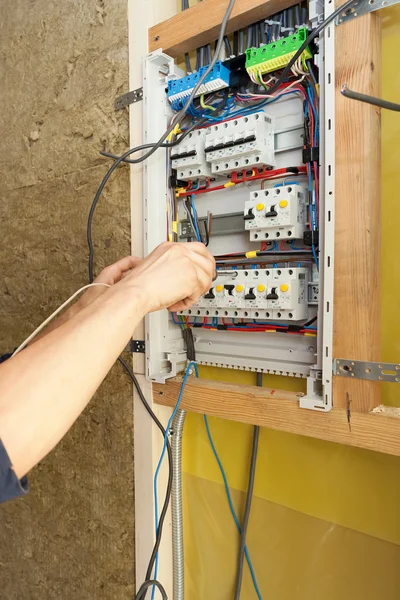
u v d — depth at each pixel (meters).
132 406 1.24
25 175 1.56
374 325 0.84
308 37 0.84
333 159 0.85
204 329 1.19
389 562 0.93
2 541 1.64
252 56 0.97
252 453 1.10
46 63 1.47
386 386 0.92
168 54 1.17
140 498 1.21
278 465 1.10
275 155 1.05
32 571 1.53
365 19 0.82
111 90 1.27
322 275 0.90
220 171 1.07
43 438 0.44
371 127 0.82
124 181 1.25
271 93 0.98
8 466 0.41
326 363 0.87
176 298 0.61
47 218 1.48
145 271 0.59
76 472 1.38
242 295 1.01
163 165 1.19
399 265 0.90
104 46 1.29
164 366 1.20
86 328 0.49
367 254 0.82
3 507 1.63
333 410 0.87
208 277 0.70
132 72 1.21
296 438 1.07
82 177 1.37
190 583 1.27
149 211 1.17
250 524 1.15
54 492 1.45
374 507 0.95
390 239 0.91
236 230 1.09
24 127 1.56
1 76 1.65
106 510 1.30
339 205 0.85
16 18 1.59
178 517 1.18
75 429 1.39
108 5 1.27
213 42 1.13
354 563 0.98
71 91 1.39
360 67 0.82
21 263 1.59
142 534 1.20
